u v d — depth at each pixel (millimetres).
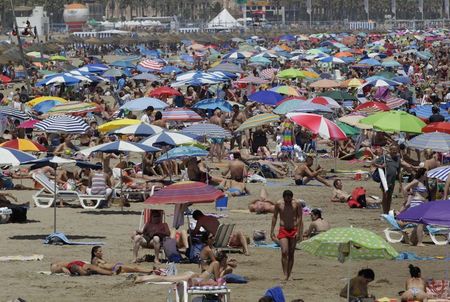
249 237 58438
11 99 140375
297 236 47094
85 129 91625
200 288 39750
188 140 77000
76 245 55938
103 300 42312
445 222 39094
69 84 150875
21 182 83812
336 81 147375
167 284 45375
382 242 38438
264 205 68688
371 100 129875
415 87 171250
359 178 89188
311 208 71000
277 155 95562
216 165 92812
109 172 75062
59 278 46844
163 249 51094
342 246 39781
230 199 75625
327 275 48531
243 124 94125
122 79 165125
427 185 61750
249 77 150375
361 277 40344
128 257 52094
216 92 140250
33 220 65125
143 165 80188
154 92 125812
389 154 67375
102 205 70750
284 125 96188
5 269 48938
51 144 100375
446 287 41438
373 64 185250
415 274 41500
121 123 89562
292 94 122562
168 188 51375
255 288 45125
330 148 107562
